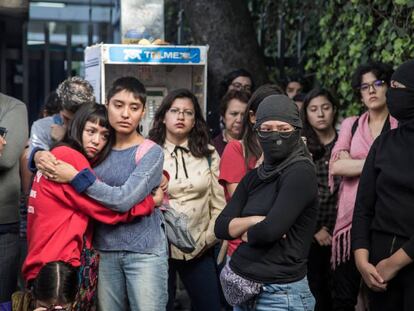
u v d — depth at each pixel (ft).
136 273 12.62
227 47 22.20
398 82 12.11
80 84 14.71
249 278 11.15
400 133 12.16
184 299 20.72
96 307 12.96
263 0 27.32
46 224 12.37
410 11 17.08
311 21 22.74
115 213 12.35
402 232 11.73
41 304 12.07
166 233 13.55
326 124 16.78
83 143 12.69
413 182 11.57
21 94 24.47
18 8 20.01
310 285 16.80
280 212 10.70
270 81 23.63
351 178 15.33
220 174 14.35
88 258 12.51
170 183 14.92
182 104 15.01
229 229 11.48
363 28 18.95
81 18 30.35
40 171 12.40
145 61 17.98
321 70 21.49
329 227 16.51
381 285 11.89
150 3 19.45
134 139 12.92
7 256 14.52
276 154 11.22
